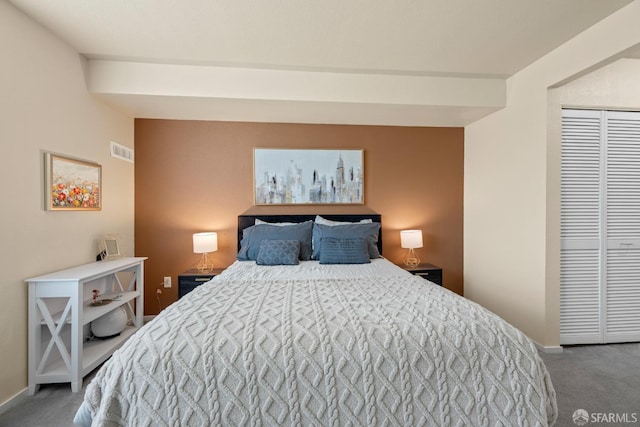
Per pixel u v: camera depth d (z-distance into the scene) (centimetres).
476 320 129
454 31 206
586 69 210
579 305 257
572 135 254
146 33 208
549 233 245
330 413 107
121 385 106
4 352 175
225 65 257
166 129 327
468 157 352
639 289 262
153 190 326
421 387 111
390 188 352
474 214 341
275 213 341
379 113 305
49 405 179
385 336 117
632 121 261
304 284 191
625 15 183
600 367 222
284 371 108
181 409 104
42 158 202
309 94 267
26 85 189
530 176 260
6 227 177
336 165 345
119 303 241
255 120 330
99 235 263
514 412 113
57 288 192
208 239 305
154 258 328
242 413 105
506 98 287
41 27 200
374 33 208
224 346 111
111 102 269
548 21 196
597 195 257
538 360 122
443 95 280
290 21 194
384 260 291
